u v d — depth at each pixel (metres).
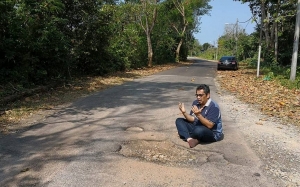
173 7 35.31
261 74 17.88
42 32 8.95
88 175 3.56
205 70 23.12
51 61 10.14
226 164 3.98
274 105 7.96
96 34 13.30
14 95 7.43
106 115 6.52
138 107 7.45
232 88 11.60
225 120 6.34
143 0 23.70
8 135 4.98
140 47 22.69
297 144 4.88
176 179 3.52
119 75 15.64
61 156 4.12
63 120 6.01
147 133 5.24
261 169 3.85
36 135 5.02
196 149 4.52
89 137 4.97
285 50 25.95
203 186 3.37
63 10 11.60
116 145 4.61
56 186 3.28
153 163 3.96
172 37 36.91
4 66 8.60
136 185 3.34
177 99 8.77
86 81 12.05
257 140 5.02
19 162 3.90
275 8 20.92
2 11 7.96
